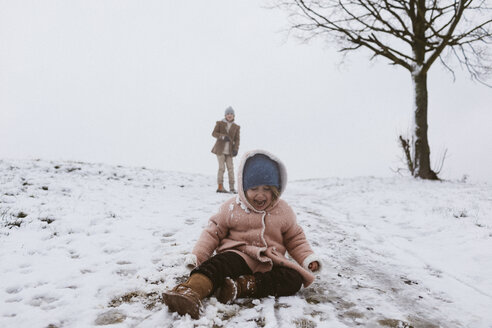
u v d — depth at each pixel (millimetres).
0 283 2496
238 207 2615
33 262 2938
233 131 8445
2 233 3639
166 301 1976
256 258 2420
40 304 2211
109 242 3605
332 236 4445
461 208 6430
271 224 2576
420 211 6410
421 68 13125
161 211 5473
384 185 11031
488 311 2438
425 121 13242
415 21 13500
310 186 13391
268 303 2246
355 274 3074
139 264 2982
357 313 2256
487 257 3773
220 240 2654
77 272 2750
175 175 11273
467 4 11570
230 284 2170
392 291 2734
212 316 1995
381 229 5375
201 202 6609
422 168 13070
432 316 2312
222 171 8523
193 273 2158
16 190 5707
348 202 8164
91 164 10609
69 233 3891
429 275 3219
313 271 2484
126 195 6551
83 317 2051
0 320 1985
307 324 2027
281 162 2607
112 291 2396
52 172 8109
